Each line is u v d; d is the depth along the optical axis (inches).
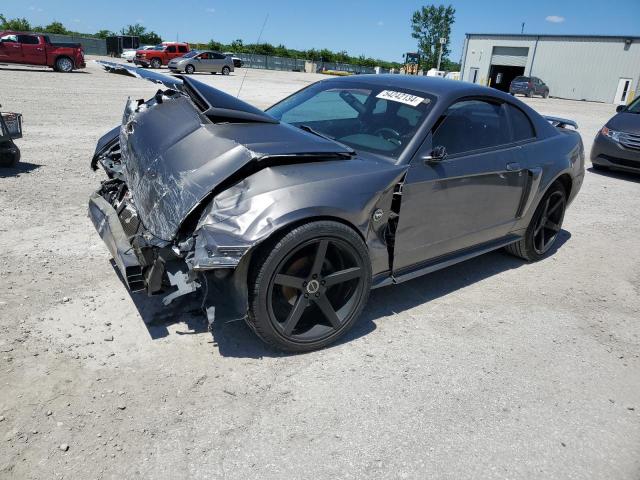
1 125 238.7
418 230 129.0
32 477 78.0
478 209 144.8
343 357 114.9
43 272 141.9
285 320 110.7
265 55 2183.8
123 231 117.9
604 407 105.8
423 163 125.9
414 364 114.6
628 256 195.3
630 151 329.7
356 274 115.2
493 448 91.7
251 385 102.6
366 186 112.3
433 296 149.9
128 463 82.0
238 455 85.4
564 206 186.2
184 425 90.8
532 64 1781.5
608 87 1626.5
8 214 184.7
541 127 171.3
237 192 103.0
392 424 95.4
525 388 109.6
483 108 149.8
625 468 90.0
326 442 89.7
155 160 115.9
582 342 130.3
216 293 100.0
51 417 89.8
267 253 99.6
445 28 3312.0
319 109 152.5
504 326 135.1
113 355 108.4
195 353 111.2
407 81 150.6
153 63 1348.4
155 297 131.6
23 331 113.7
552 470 88.0
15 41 925.8
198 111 123.0
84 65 1024.2
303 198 102.7
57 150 302.0
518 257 184.2
